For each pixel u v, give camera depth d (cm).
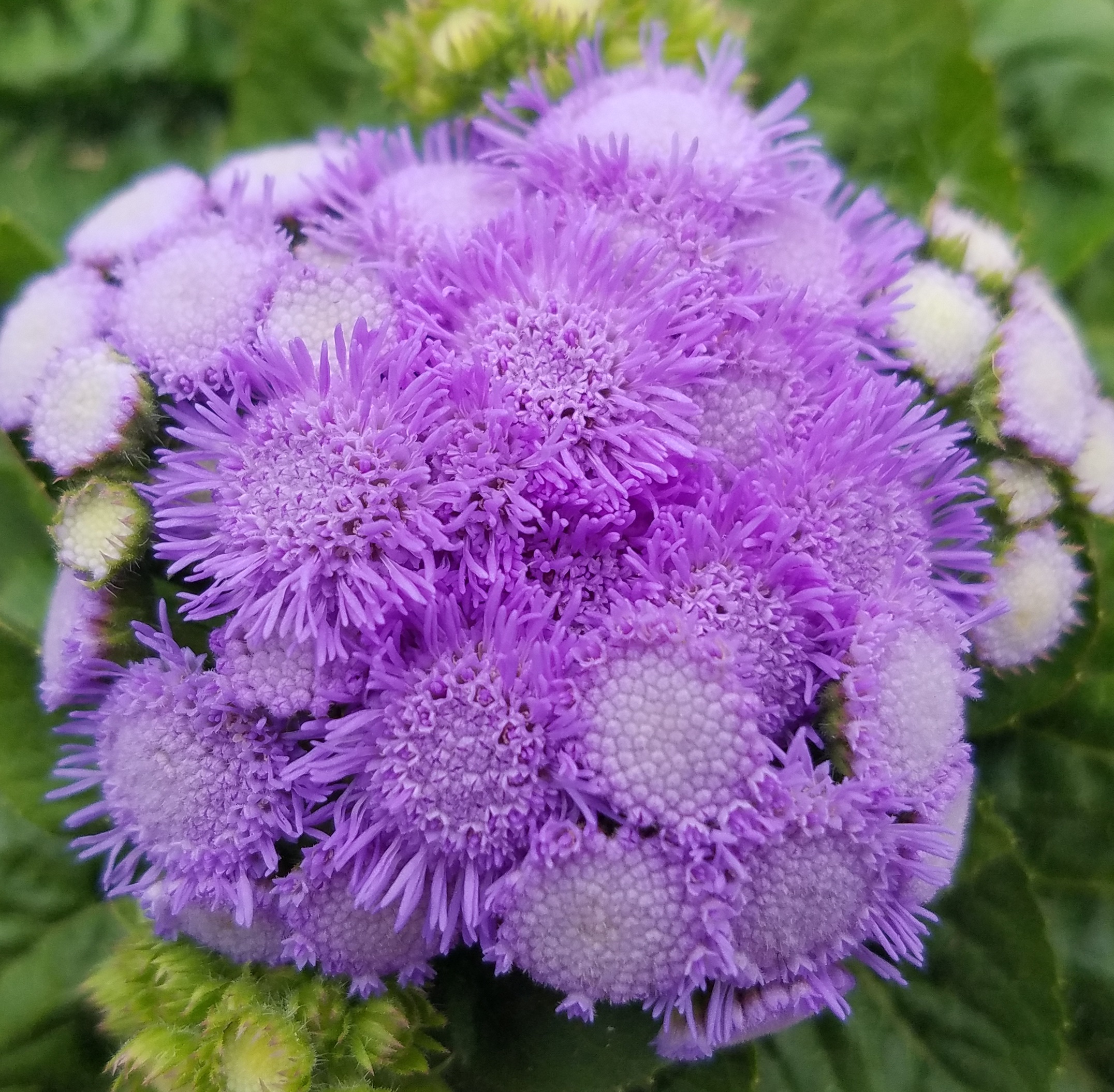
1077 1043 11
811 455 8
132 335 8
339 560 7
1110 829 11
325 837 8
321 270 8
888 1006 11
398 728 7
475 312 8
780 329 8
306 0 12
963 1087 10
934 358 9
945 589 8
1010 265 10
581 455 8
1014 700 10
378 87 13
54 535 8
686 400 8
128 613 8
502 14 10
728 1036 8
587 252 8
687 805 7
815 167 9
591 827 7
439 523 7
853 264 9
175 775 8
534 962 8
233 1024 8
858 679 8
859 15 12
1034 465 9
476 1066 9
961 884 10
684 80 9
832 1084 11
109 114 14
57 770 8
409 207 9
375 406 8
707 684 7
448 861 8
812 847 7
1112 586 11
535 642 7
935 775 8
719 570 8
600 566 8
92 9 13
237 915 8
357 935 8
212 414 8
